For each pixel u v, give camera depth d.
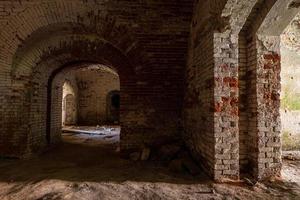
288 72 6.21
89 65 7.66
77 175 4.27
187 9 5.25
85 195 3.37
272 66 3.79
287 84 6.21
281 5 3.42
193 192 3.43
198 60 4.56
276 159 3.75
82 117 14.63
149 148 5.41
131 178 4.05
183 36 5.32
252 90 3.85
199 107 4.45
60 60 6.37
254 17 3.77
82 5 5.07
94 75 14.56
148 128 5.51
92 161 5.39
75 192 3.47
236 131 3.78
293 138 6.18
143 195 3.36
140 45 5.29
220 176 3.74
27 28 5.14
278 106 3.77
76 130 11.02
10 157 5.45
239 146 3.92
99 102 14.73
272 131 3.75
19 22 5.13
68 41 5.72
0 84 5.33
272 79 3.79
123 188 3.62
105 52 5.67
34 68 5.76
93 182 3.88
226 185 3.63
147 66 5.43
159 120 5.51
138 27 5.25
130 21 5.22
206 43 4.13
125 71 5.56
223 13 3.58
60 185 3.75
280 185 3.59
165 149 5.15
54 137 7.40
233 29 3.81
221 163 3.74
